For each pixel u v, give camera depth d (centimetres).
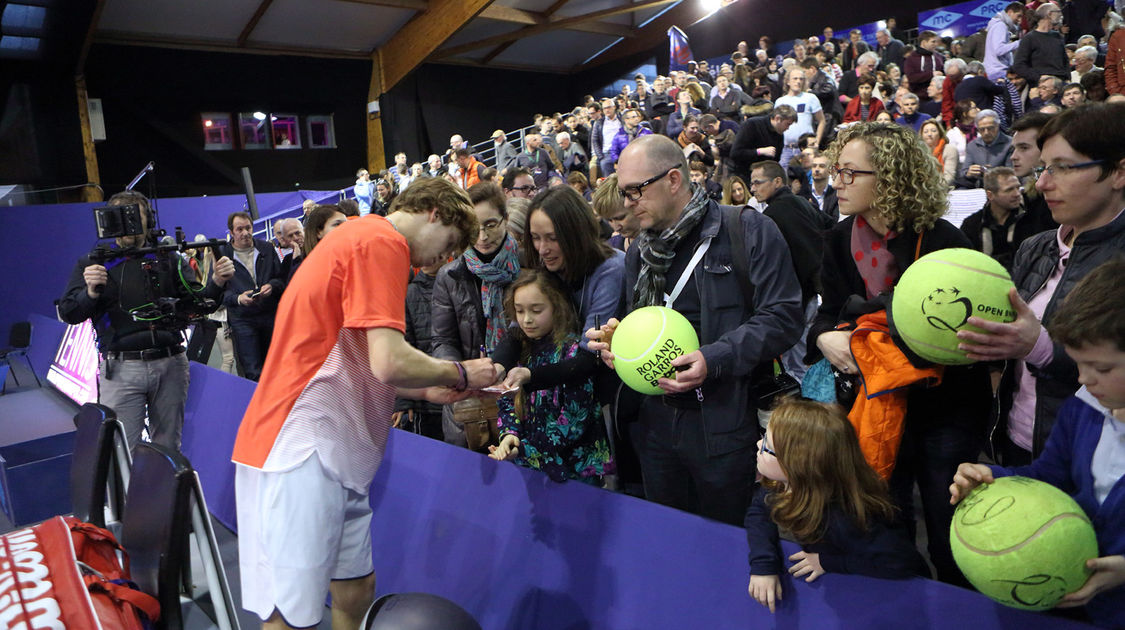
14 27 1103
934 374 153
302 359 170
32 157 1245
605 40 1875
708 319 186
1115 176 142
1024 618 123
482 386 183
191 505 178
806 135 589
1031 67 689
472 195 240
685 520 173
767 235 183
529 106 1928
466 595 224
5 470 352
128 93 1374
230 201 1151
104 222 325
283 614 171
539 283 204
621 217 219
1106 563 108
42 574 169
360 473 179
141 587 184
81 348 536
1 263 952
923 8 1132
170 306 335
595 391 210
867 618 140
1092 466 123
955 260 139
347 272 166
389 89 1638
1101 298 106
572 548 197
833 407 148
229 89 1491
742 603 160
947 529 169
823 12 1262
